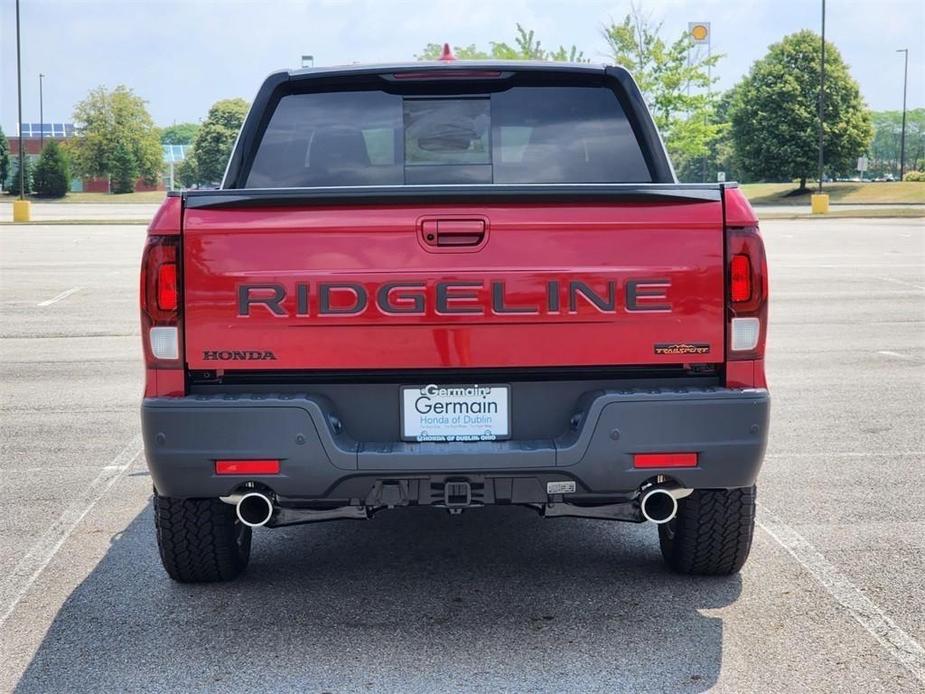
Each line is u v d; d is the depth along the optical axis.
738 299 4.16
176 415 4.11
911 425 8.41
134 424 8.72
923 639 4.28
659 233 4.14
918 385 10.13
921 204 66.00
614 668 4.00
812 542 5.55
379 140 5.16
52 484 6.90
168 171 123.38
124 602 4.76
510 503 4.27
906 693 3.79
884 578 5.00
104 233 38.16
